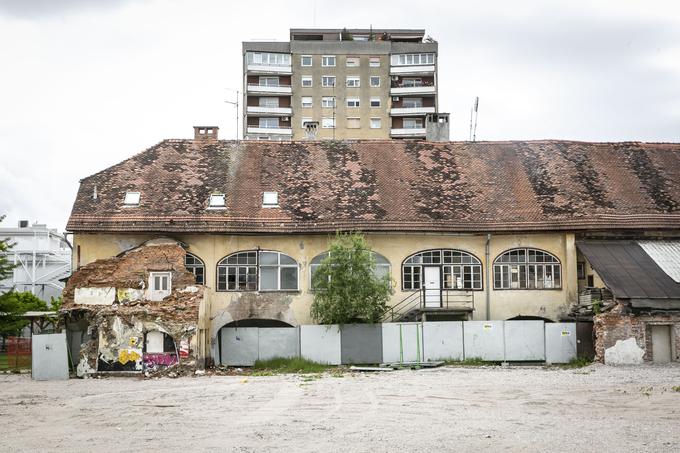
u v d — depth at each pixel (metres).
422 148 42.78
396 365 33.38
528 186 39.22
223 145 42.31
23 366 35.47
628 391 23.22
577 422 17.48
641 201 38.16
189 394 24.55
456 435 15.91
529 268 36.75
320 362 34.16
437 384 25.98
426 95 89.06
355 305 33.19
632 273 33.91
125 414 20.20
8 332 38.50
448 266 36.66
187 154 41.22
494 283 36.59
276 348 34.84
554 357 33.88
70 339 34.88
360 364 34.12
